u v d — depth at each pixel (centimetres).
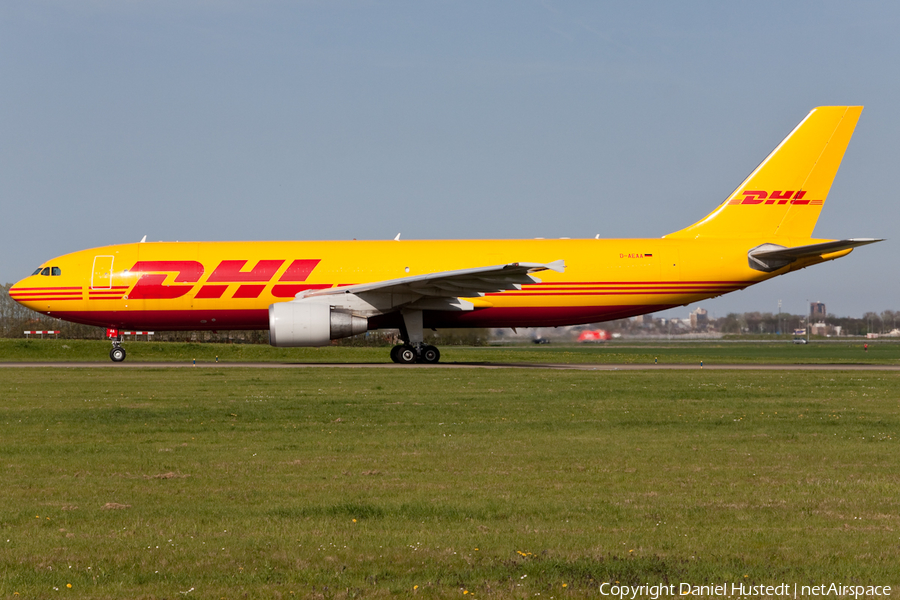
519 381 10206
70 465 4744
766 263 14250
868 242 13325
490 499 3875
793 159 14538
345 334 13312
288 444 5484
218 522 3450
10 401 8038
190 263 14088
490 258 14050
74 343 18700
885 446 5416
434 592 2620
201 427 6269
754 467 4678
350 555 2984
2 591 2627
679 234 14575
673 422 6538
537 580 2731
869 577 2766
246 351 18712
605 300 14125
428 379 10525
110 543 3139
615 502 3816
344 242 14350
